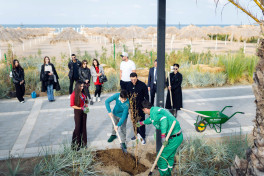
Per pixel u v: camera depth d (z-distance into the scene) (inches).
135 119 192.1
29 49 1245.1
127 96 194.9
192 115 300.8
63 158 187.0
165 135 160.7
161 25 163.8
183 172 176.7
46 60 346.9
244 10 100.5
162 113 162.9
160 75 172.1
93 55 904.3
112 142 224.2
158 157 160.9
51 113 308.5
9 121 281.3
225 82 475.8
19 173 173.2
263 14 102.4
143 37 968.3
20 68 345.4
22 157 197.5
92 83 412.2
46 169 174.6
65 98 377.4
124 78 305.3
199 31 941.2
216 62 573.3
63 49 1240.8
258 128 112.0
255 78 109.4
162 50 168.1
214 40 2016.5
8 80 428.1
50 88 353.1
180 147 203.9
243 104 346.9
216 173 176.9
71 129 257.3
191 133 243.8
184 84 449.7
